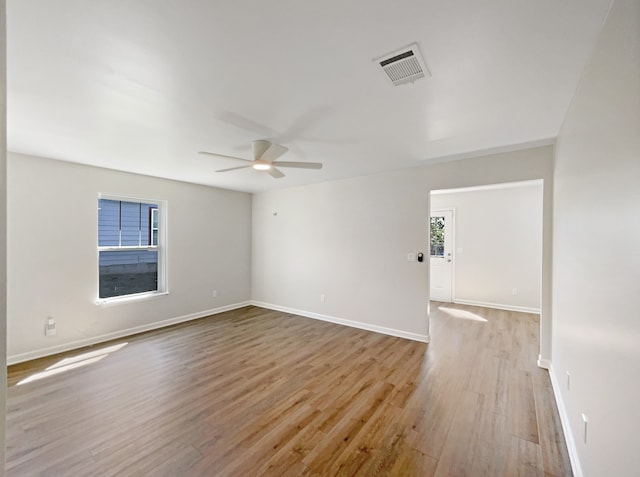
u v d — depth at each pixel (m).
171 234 4.62
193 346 3.68
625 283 1.09
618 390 1.14
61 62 1.59
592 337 1.49
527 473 1.71
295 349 3.58
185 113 2.21
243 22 1.29
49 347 3.41
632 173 1.02
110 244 4.10
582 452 1.60
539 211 5.23
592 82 1.50
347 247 4.58
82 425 2.12
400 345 3.71
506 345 3.68
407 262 4.00
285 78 1.76
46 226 3.40
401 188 4.03
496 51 1.50
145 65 1.63
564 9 1.23
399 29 1.34
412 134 2.67
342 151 3.18
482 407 2.35
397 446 1.92
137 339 3.93
